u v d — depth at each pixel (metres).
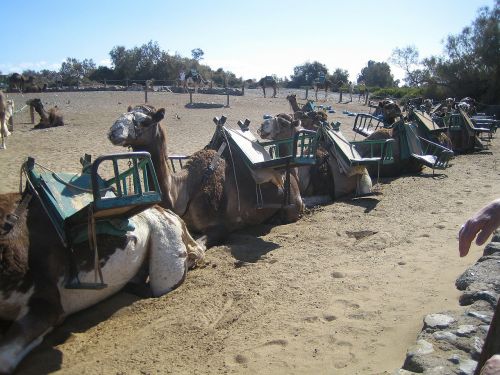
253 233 8.71
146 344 4.85
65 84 68.12
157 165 7.21
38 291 4.59
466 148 18.86
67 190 5.23
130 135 6.89
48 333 4.94
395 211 9.77
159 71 85.06
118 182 4.88
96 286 4.91
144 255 5.90
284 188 8.73
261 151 9.24
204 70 87.50
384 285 6.00
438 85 53.28
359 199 10.98
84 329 5.20
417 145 13.87
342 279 6.25
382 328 4.94
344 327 5.00
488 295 4.99
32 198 4.95
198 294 5.96
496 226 2.41
